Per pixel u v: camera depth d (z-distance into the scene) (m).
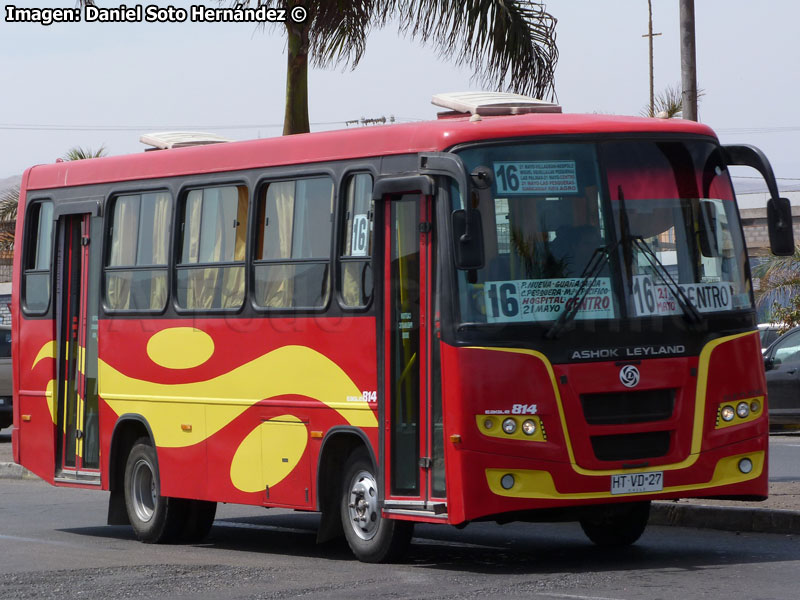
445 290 11.24
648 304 11.40
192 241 14.31
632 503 11.84
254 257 13.47
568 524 15.41
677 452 11.36
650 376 11.29
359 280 12.25
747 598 9.78
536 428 11.05
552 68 18.50
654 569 11.41
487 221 11.23
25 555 13.55
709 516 14.09
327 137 12.83
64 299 16.12
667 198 11.70
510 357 11.05
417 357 11.64
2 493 20.77
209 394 13.94
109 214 15.48
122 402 15.13
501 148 11.38
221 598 10.54
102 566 12.56
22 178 16.92
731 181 12.13
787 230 11.93
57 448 16.12
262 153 13.54
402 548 12.17
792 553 12.17
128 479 15.14
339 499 12.71
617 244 11.41
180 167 14.55
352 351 12.27
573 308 11.20
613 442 11.23
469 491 11.02
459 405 11.07
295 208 13.09
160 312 14.62
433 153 11.48
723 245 11.88
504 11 18.12
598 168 11.52
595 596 10.04
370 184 12.26
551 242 11.31
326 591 10.71
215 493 13.84
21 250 16.83
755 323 11.95
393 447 11.84
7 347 31.66
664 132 11.81
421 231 11.59
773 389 26.03
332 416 12.46
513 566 11.93
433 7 18.25
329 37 18.31
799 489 15.88
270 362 13.18
